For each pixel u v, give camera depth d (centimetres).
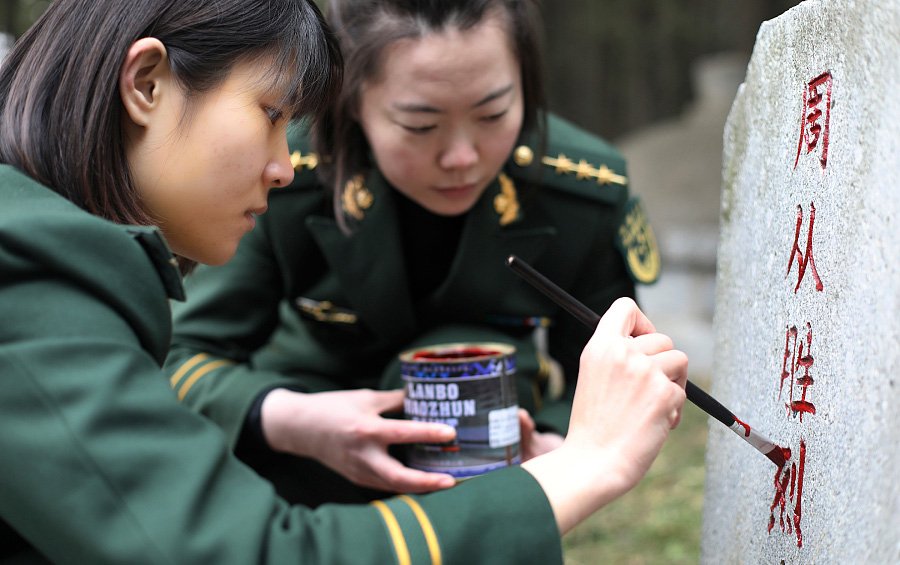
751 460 108
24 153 86
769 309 104
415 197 132
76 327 76
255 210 95
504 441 117
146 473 74
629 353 92
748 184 114
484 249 144
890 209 72
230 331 154
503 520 84
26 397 72
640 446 89
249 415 136
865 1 79
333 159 139
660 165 602
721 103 664
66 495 72
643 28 902
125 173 88
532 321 154
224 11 88
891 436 70
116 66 85
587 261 155
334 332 158
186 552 73
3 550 85
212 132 88
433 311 152
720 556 119
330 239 145
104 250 79
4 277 75
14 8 418
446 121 121
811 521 88
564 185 148
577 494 87
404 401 124
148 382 78
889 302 72
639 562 210
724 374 122
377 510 86
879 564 70
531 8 132
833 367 84
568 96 927
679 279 484
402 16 118
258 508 79
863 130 79
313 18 97
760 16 844
